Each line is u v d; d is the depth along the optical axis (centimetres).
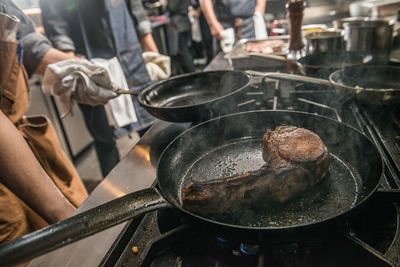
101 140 225
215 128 98
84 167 314
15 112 118
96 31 197
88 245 65
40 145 121
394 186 70
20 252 44
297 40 159
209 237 63
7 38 104
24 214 105
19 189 97
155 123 129
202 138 96
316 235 55
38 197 100
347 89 102
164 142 111
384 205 63
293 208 67
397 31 174
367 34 143
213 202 62
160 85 133
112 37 200
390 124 99
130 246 66
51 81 131
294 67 152
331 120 88
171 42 444
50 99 280
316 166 67
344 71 124
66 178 136
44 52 143
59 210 106
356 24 166
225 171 85
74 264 62
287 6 150
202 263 61
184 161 90
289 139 78
